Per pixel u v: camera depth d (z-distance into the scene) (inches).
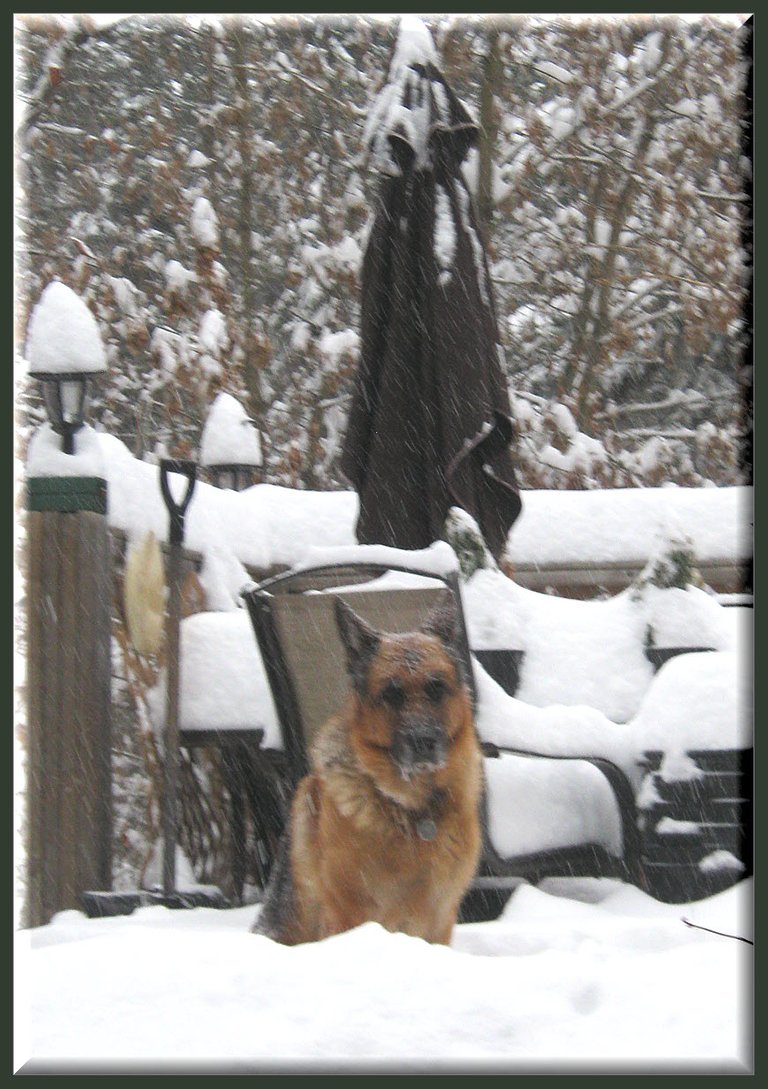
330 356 515.8
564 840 196.4
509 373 574.2
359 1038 100.8
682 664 201.5
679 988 109.2
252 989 108.2
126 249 521.3
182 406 506.3
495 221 546.6
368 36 551.8
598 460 507.8
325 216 553.9
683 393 598.2
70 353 208.5
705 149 535.2
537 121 522.6
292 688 171.5
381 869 144.6
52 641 204.8
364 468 234.8
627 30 543.8
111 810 207.3
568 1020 105.5
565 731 197.2
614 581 278.7
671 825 192.2
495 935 155.7
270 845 215.5
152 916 177.9
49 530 206.5
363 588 171.0
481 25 527.2
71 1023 106.0
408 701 144.4
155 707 217.6
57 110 544.7
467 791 148.3
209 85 546.9
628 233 581.6
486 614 217.2
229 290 523.5
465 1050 100.1
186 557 241.6
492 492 233.9
